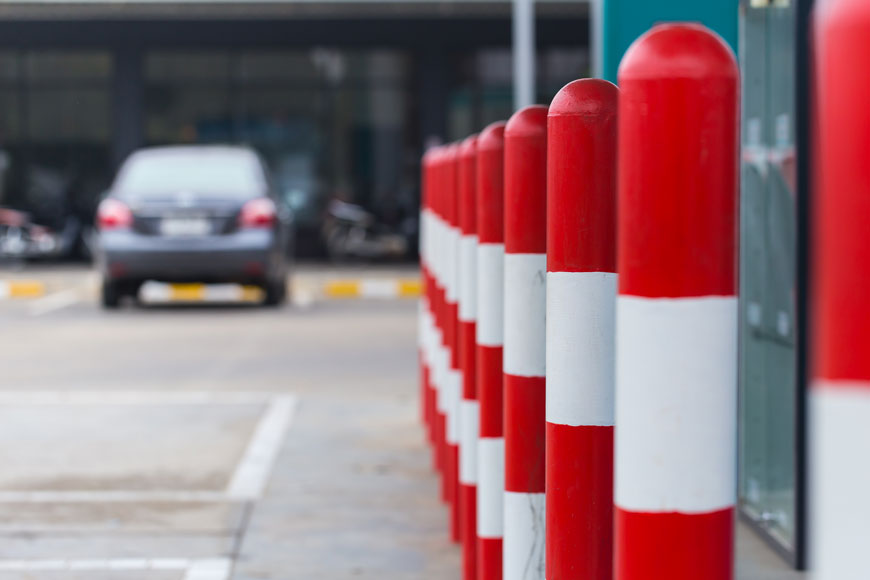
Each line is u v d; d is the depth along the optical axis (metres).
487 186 6.14
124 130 42.94
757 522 8.09
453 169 8.60
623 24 10.12
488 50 43.25
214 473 10.34
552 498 4.22
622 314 2.74
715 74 2.65
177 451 11.26
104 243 24.03
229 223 24.09
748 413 8.39
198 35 42.94
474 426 6.91
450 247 8.53
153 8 41.00
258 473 10.26
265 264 24.19
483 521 6.14
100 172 43.09
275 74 43.34
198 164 25.03
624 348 2.74
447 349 9.27
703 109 2.65
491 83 43.25
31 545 8.08
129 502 9.28
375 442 11.59
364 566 7.56
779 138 7.85
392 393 14.62
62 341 19.69
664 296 2.68
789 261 7.56
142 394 14.56
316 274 36.03
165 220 23.97
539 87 43.16
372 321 22.56
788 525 7.62
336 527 8.50
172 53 43.16
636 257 2.70
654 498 2.71
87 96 43.03
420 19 43.09
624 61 2.75
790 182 7.62
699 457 2.69
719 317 2.69
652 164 2.67
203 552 7.89
